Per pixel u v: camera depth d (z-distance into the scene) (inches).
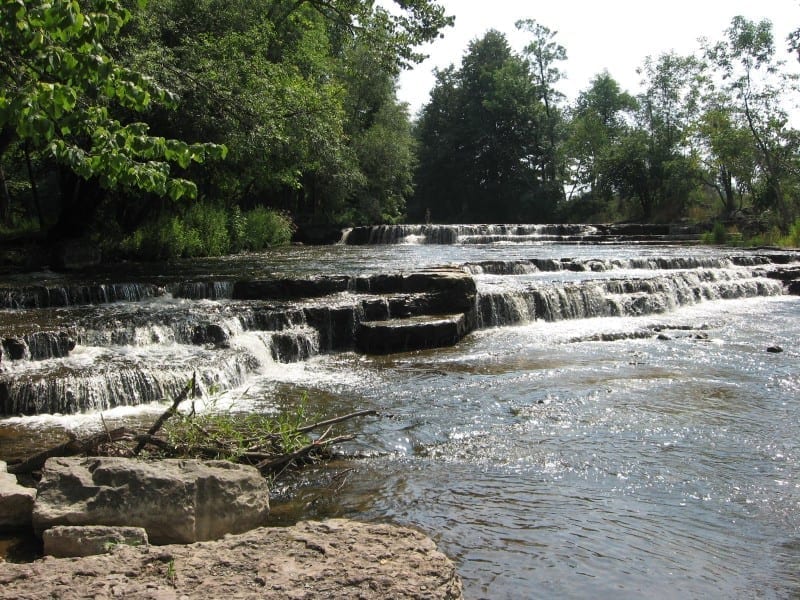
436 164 2632.9
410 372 466.9
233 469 219.5
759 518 237.6
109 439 260.2
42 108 237.1
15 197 1429.6
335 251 1178.0
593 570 199.9
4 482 222.2
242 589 145.2
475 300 622.2
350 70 1296.8
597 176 2290.8
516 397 392.8
